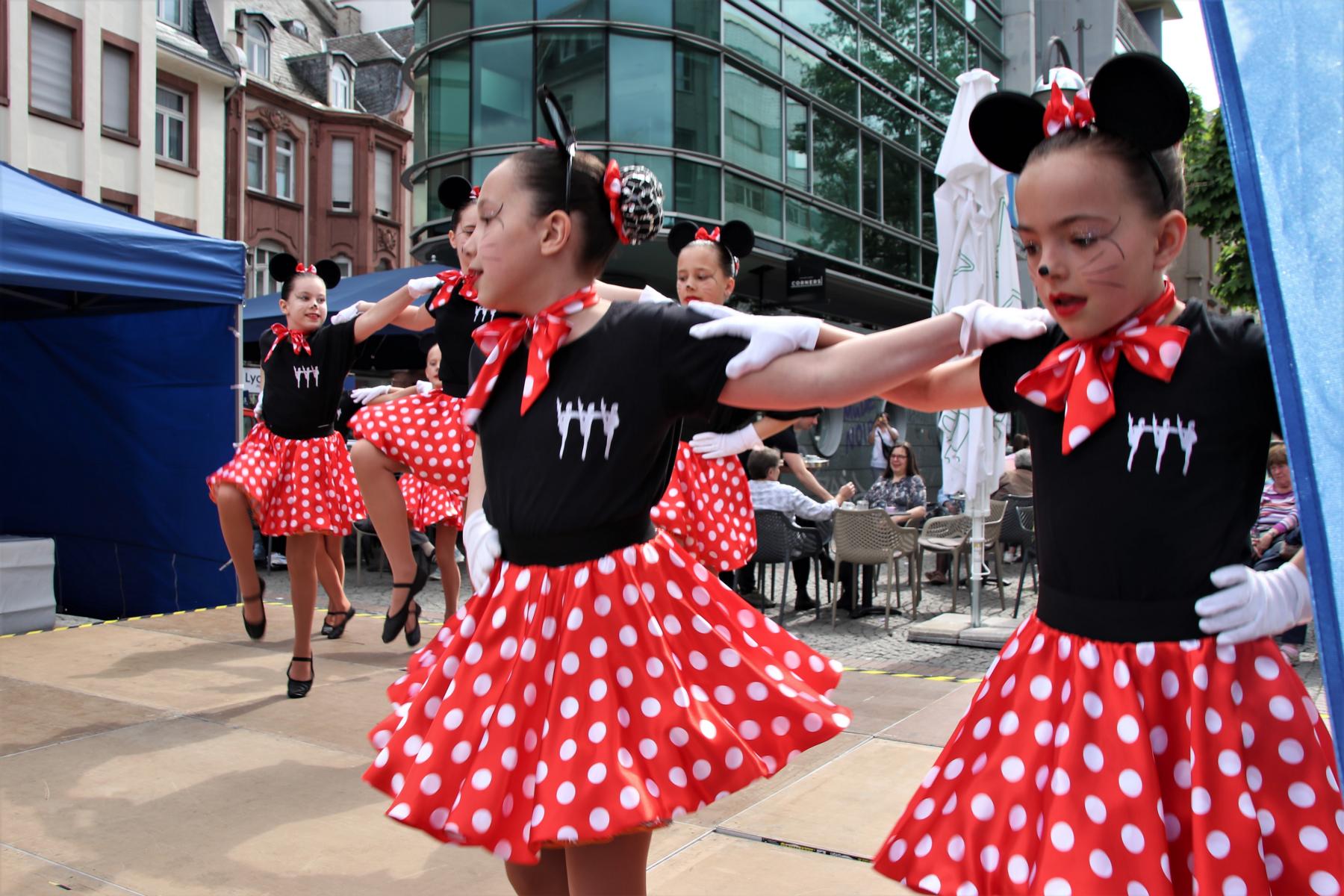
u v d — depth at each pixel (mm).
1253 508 1467
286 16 28109
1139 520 1453
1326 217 1362
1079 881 1344
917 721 4074
